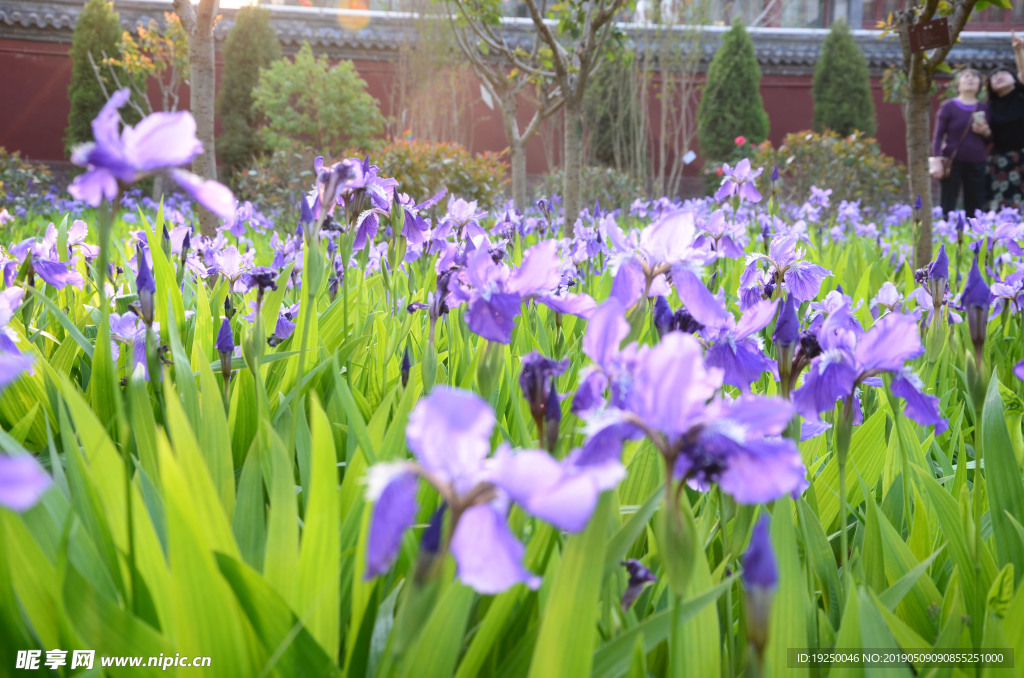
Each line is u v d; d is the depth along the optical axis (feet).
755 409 3.58
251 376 7.89
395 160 34.78
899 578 5.77
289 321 10.54
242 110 77.36
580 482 2.90
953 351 11.57
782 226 18.17
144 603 4.58
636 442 6.09
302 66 62.80
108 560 5.08
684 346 3.48
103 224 4.14
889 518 7.15
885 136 95.71
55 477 5.65
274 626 4.15
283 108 62.90
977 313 5.55
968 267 21.65
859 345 5.25
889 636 4.54
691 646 4.46
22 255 10.36
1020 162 33.91
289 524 4.75
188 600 4.01
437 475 3.07
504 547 3.01
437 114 80.59
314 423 4.50
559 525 2.92
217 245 13.05
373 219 11.18
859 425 7.79
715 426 3.58
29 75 79.71
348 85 63.57
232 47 77.15
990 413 6.56
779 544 4.99
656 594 5.36
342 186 7.48
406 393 6.89
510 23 84.99
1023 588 4.68
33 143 80.12
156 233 11.62
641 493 6.35
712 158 83.10
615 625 4.67
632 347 4.20
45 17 78.43
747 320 5.82
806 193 50.21
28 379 7.92
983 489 7.64
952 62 96.32
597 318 4.24
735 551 5.32
